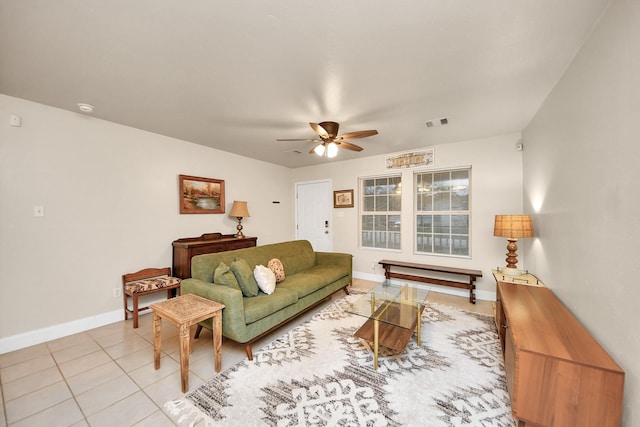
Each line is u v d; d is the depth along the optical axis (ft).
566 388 3.93
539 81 6.66
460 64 5.92
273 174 17.31
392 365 6.70
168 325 9.26
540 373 4.09
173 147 11.58
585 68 5.06
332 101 7.86
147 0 4.03
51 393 5.65
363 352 7.35
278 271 10.15
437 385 5.91
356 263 16.08
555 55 5.55
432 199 13.67
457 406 5.27
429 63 5.88
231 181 14.37
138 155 10.36
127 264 10.00
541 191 8.11
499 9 4.27
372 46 5.28
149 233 10.70
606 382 3.73
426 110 8.56
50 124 8.20
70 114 8.60
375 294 9.27
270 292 8.56
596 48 4.61
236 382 6.04
